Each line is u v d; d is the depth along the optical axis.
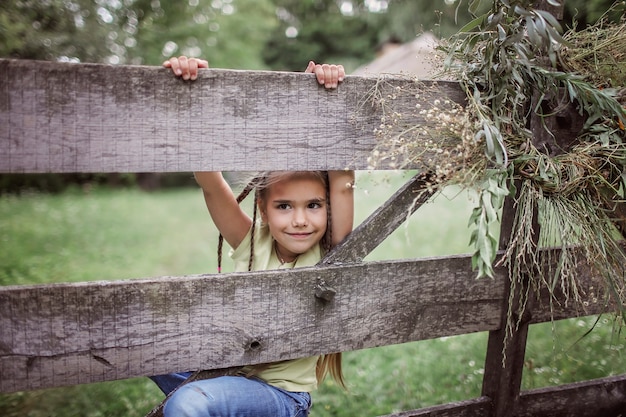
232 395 1.87
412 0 10.68
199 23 13.22
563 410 2.54
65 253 7.15
